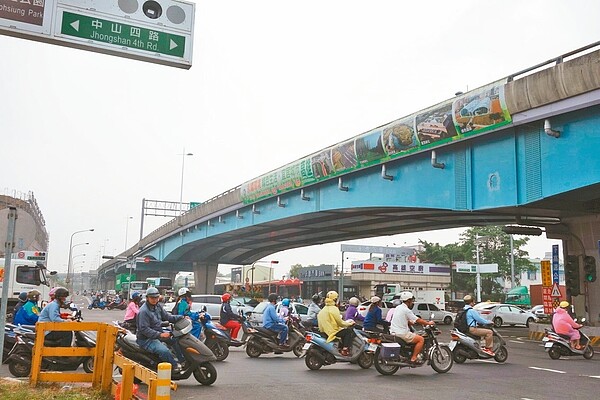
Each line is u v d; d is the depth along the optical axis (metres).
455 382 10.82
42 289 26.03
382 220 33.78
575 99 16.20
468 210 20.64
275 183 33.72
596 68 15.26
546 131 17.23
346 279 67.06
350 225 37.28
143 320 9.20
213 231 47.72
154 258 71.00
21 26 8.55
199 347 9.83
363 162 25.31
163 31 9.38
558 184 17.30
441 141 20.97
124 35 9.13
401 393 9.48
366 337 12.52
